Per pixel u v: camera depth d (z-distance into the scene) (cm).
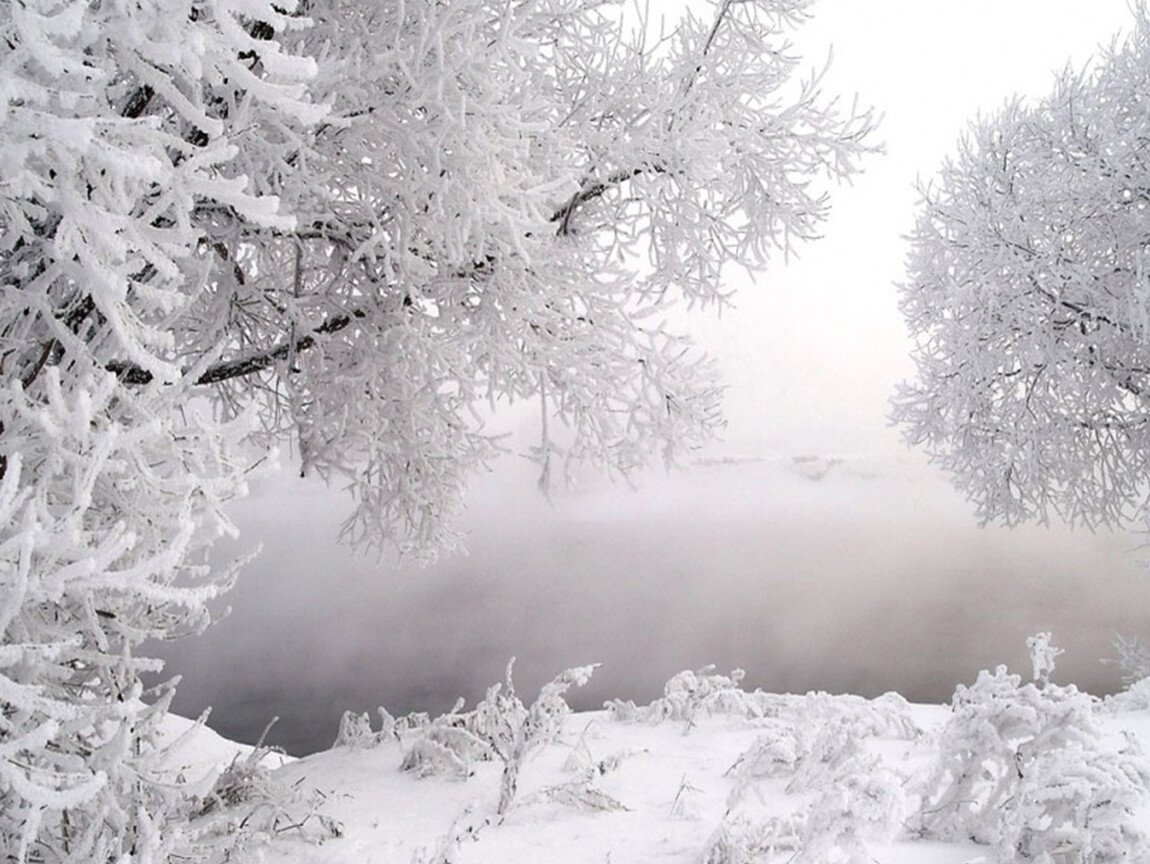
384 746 531
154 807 279
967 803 334
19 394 253
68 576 215
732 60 572
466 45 427
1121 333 1208
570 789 389
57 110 246
